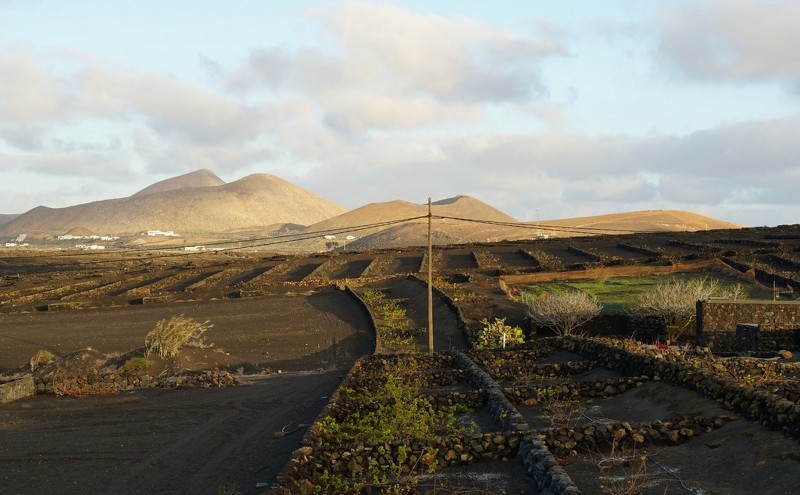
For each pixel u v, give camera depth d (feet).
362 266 318.04
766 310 107.14
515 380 83.10
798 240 291.79
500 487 47.78
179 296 241.76
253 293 239.91
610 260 243.19
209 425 81.10
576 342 94.79
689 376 61.93
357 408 73.56
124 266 417.69
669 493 42.19
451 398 71.87
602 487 44.01
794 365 70.74
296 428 75.00
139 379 107.04
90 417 86.69
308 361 146.20
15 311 231.09
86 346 168.35
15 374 115.65
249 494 53.47
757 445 45.73
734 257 239.30
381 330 167.43
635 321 142.51
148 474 62.69
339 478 52.11
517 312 173.37
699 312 108.88
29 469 65.05
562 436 52.65
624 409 64.03
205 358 131.75
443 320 172.76
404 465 52.95
